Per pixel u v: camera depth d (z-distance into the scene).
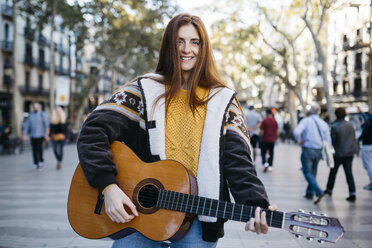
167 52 1.75
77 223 1.68
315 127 6.09
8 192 6.49
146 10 24.17
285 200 5.98
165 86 1.70
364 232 4.15
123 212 1.48
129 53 30.50
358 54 34.25
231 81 39.97
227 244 3.73
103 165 1.53
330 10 17.42
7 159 13.55
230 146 1.56
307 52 30.59
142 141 1.67
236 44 21.89
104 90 53.88
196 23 1.68
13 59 21.28
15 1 21.38
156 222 1.55
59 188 6.93
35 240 3.77
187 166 1.58
